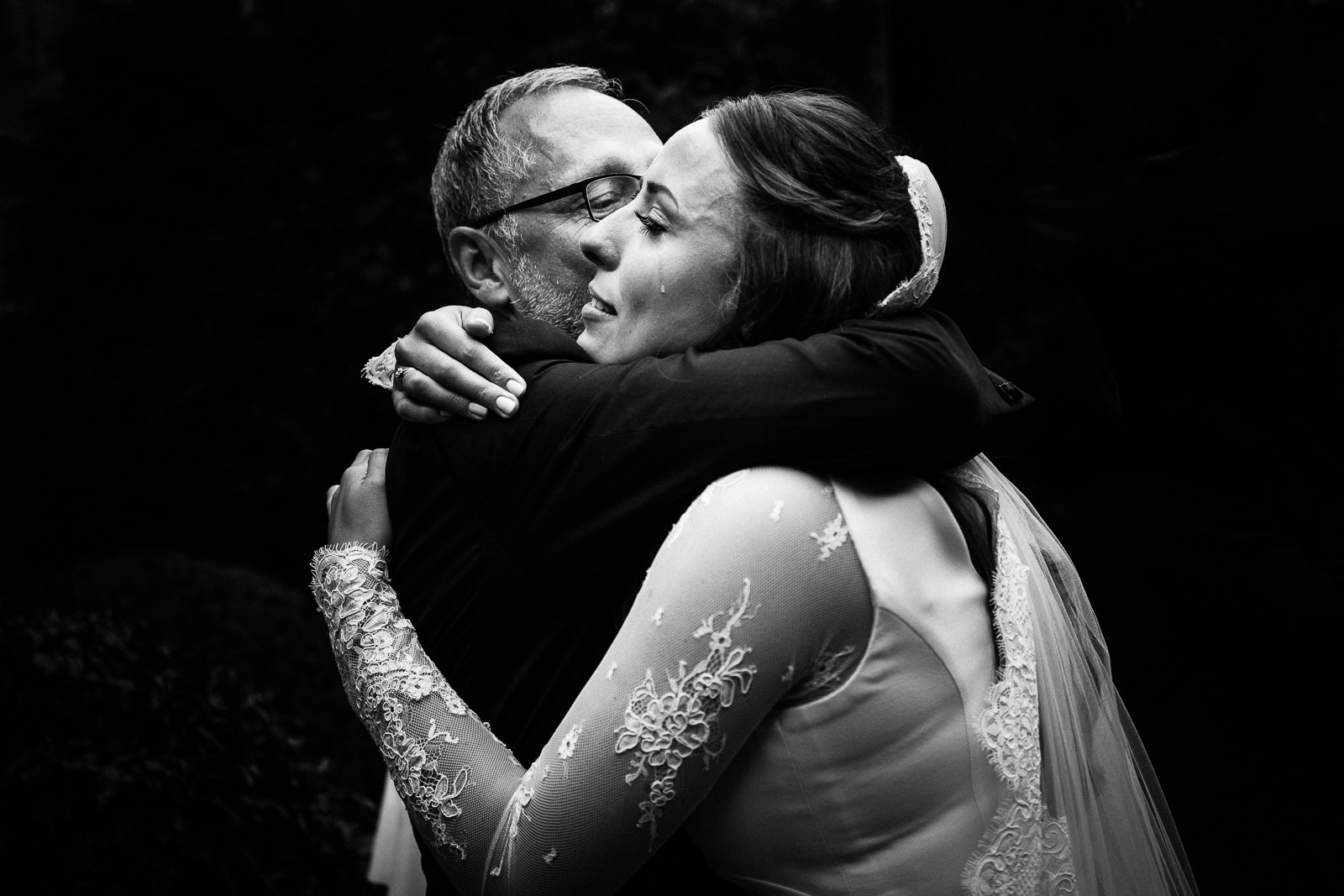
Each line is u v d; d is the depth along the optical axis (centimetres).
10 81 715
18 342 613
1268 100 438
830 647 114
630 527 117
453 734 120
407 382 132
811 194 121
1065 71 546
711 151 124
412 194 600
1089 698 138
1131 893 134
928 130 611
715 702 109
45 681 255
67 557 595
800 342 118
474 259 183
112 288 611
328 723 423
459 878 117
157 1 649
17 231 639
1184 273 260
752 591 110
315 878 258
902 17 614
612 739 109
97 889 231
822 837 114
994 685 120
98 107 620
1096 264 272
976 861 115
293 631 447
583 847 109
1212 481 246
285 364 596
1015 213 573
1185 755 238
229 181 605
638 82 587
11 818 233
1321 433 246
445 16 620
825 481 116
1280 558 234
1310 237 255
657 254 125
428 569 130
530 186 174
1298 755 232
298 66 610
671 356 123
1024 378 545
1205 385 254
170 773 246
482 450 126
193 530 591
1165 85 475
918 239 127
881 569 114
